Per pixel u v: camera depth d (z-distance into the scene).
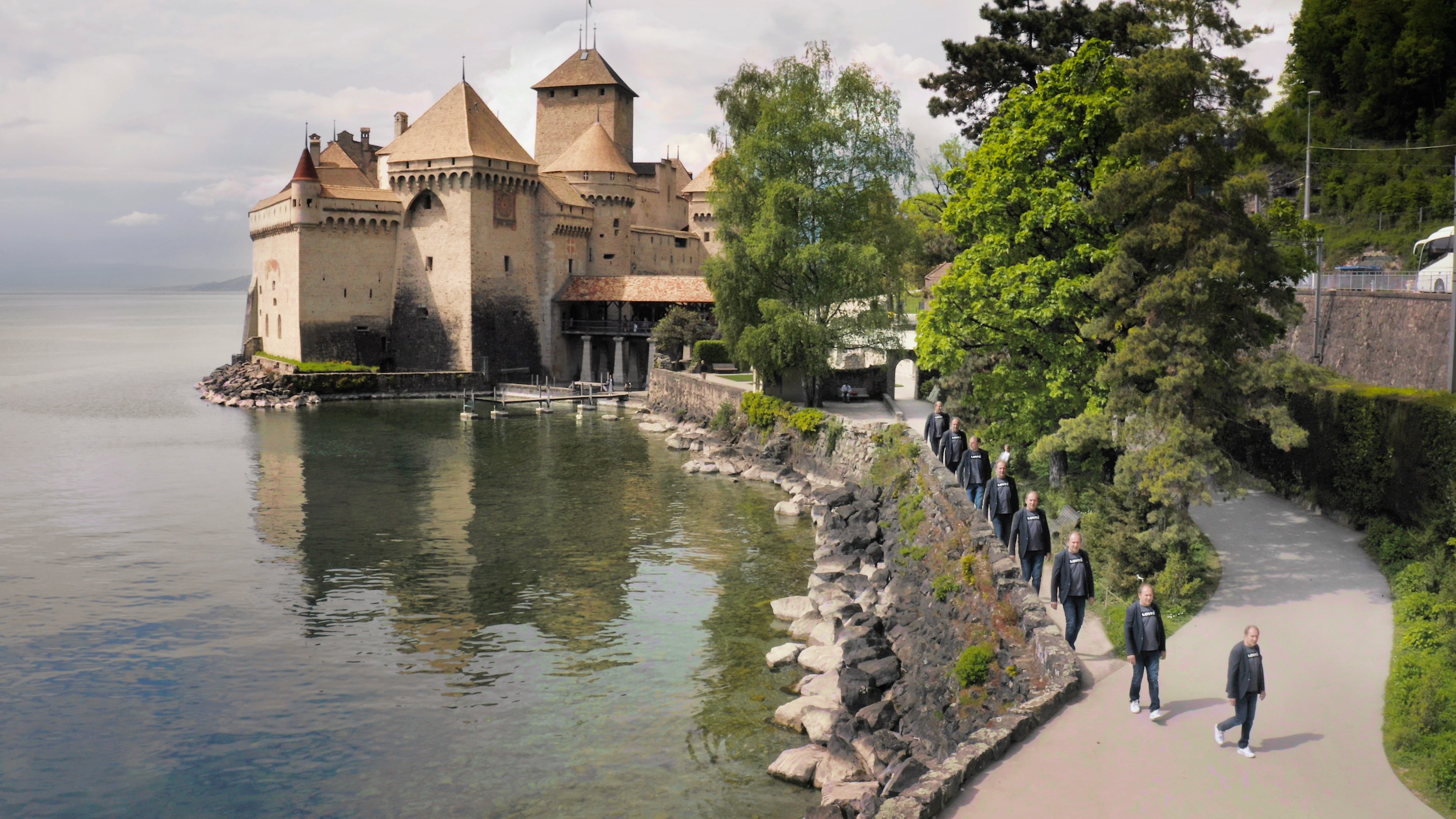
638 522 44.66
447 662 27.98
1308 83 74.44
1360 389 27.59
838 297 53.03
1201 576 23.05
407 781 21.28
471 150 95.56
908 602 28.17
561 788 20.70
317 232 95.69
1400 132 68.00
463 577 36.19
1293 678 17.53
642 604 32.97
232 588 35.09
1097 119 30.42
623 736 23.05
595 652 28.59
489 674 27.08
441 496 50.50
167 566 37.88
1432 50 64.62
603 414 83.19
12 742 23.42
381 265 99.25
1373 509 26.11
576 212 104.81
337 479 55.03
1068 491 31.34
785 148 53.56
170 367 132.88
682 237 121.81
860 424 47.91
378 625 31.19
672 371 81.31
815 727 22.39
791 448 55.19
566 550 39.88
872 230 54.41
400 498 49.91
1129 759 14.61
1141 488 23.69
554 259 103.00
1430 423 23.38
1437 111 65.69
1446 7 65.19
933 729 19.72
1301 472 30.28
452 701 25.28
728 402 63.81
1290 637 19.45
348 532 42.91
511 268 100.69
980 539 23.80
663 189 125.44
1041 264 30.73
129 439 69.25
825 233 53.22
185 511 47.22
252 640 29.92
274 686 26.47
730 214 55.44
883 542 36.53
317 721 24.30
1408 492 24.27
